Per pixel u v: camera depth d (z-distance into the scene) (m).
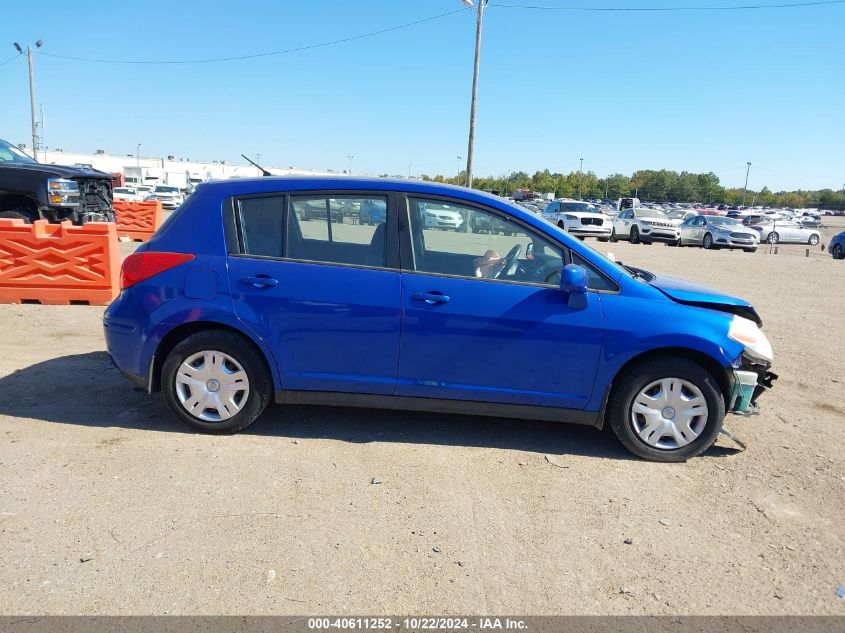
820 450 4.53
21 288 8.09
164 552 2.96
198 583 2.75
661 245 28.84
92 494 3.44
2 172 9.59
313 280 4.10
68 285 8.12
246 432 4.34
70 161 82.62
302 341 4.13
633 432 4.16
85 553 2.92
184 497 3.45
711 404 4.10
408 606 2.67
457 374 4.12
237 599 2.66
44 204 9.73
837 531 3.42
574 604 2.73
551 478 3.88
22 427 4.26
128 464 3.80
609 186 136.25
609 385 4.09
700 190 132.75
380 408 4.52
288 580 2.80
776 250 27.69
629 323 4.02
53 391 4.96
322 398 4.23
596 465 4.10
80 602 2.60
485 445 4.33
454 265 4.18
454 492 3.65
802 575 3.01
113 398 4.86
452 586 2.81
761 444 4.59
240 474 3.74
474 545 3.13
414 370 4.13
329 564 2.93
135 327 4.21
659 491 3.78
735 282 13.98
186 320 4.14
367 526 3.25
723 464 4.21
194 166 94.25
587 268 4.12
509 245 4.17
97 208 11.29
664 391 4.13
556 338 4.04
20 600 2.59
